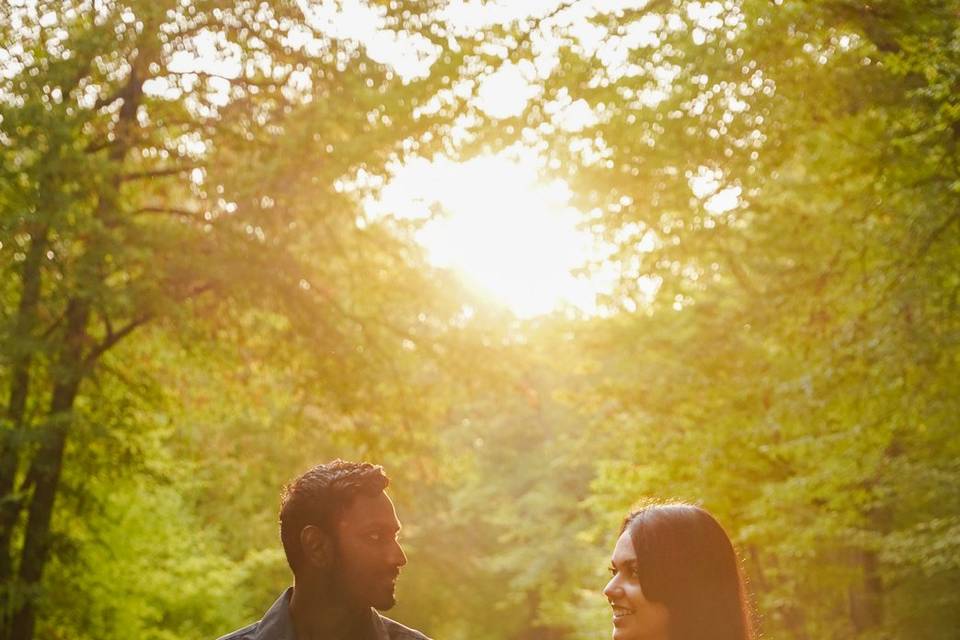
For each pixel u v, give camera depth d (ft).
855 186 39.93
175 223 49.52
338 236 55.26
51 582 53.93
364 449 59.93
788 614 61.46
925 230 36.14
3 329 44.80
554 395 61.87
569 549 130.31
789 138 34.32
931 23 28.78
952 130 31.83
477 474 139.33
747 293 47.42
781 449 46.80
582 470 134.62
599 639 82.99
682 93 31.09
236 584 85.51
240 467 66.80
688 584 9.36
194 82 48.91
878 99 32.83
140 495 64.75
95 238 45.42
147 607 68.23
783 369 48.42
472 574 148.05
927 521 53.62
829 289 41.96
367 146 32.71
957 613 55.88
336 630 10.58
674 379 53.72
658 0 30.78
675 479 54.75
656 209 38.37
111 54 46.50
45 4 45.91
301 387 56.18
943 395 40.78
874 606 55.77
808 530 49.88
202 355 54.13
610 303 43.88
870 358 39.63
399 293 58.13
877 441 42.11
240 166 47.19
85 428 48.47
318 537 10.52
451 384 59.77
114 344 51.55
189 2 45.37
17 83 44.16
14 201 44.14
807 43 32.07
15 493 48.24
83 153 44.57
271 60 48.11
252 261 49.08
